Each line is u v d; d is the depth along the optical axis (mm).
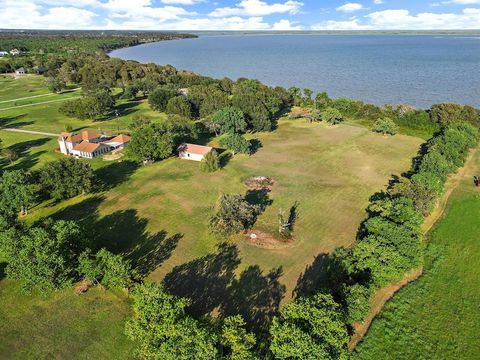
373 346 38375
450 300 44625
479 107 144625
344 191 74500
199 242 57469
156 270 50906
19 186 62906
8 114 142500
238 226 56750
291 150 99688
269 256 53844
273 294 46250
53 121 133000
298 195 72875
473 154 93688
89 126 126938
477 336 39656
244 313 43281
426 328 40719
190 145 94188
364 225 57562
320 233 59594
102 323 41844
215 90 148000
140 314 36312
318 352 32094
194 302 44969
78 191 71812
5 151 93000
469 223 61438
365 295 40719
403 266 45656
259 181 78938
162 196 73062
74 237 46781
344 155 95062
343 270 47188
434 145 85625
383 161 90562
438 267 50594
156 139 89500
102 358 37688
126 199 71938
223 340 33969
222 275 49844
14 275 44219
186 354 31953
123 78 196500
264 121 113438
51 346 39062
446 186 75625
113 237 59031
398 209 54594
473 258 52531
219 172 84750
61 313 43344
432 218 63219
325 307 36906
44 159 94562
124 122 132000
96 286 47406
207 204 69688
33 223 62281
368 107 130500
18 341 39719
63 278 44094
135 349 38219
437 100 157875
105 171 85938
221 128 110062
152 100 144875
